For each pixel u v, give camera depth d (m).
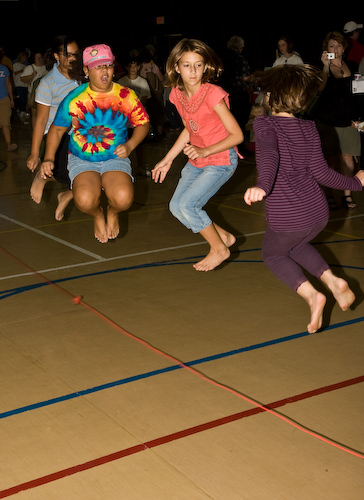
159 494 3.06
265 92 3.76
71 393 4.03
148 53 14.33
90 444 3.48
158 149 13.25
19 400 3.96
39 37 26.66
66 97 4.91
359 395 3.93
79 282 6.04
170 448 3.42
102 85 4.78
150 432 3.58
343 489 3.08
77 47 5.50
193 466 3.27
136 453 3.39
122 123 4.98
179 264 6.49
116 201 4.89
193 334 4.87
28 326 5.09
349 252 6.70
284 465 3.26
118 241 7.33
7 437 3.56
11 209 8.87
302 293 3.82
